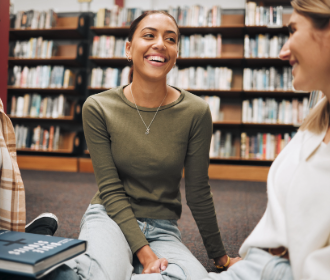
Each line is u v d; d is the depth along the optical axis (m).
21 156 4.52
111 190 1.04
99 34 4.61
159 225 1.07
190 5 4.64
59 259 0.62
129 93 1.13
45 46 4.53
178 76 4.25
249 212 2.39
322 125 0.62
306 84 0.60
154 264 0.89
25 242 0.66
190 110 1.08
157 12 1.05
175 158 1.06
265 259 0.62
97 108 1.08
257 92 4.08
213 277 0.67
